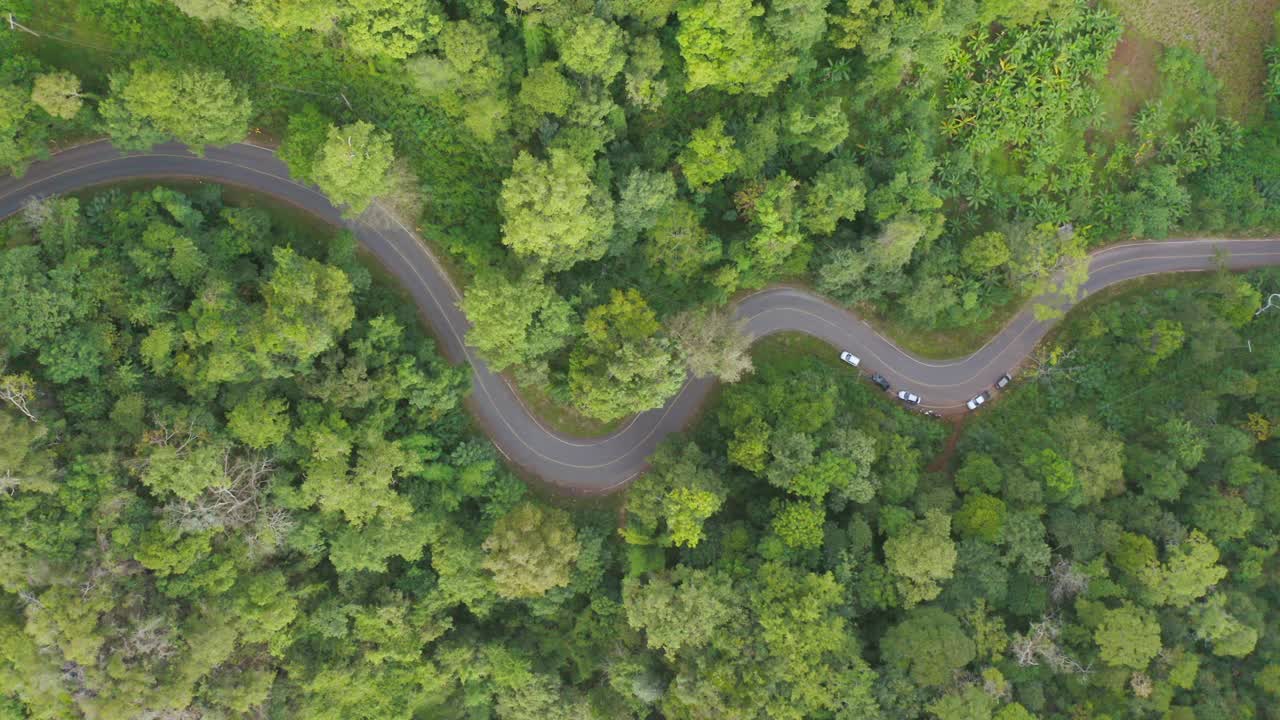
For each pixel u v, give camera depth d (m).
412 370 78.50
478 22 73.44
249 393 71.75
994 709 73.06
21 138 71.25
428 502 80.06
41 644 62.56
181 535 67.31
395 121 79.31
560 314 75.88
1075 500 81.50
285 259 71.88
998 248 87.62
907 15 82.06
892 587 76.94
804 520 76.56
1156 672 76.81
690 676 74.94
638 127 84.06
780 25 76.19
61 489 65.00
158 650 65.38
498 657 79.12
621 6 74.50
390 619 75.69
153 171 79.44
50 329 67.69
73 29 72.81
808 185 83.94
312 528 73.50
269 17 69.19
